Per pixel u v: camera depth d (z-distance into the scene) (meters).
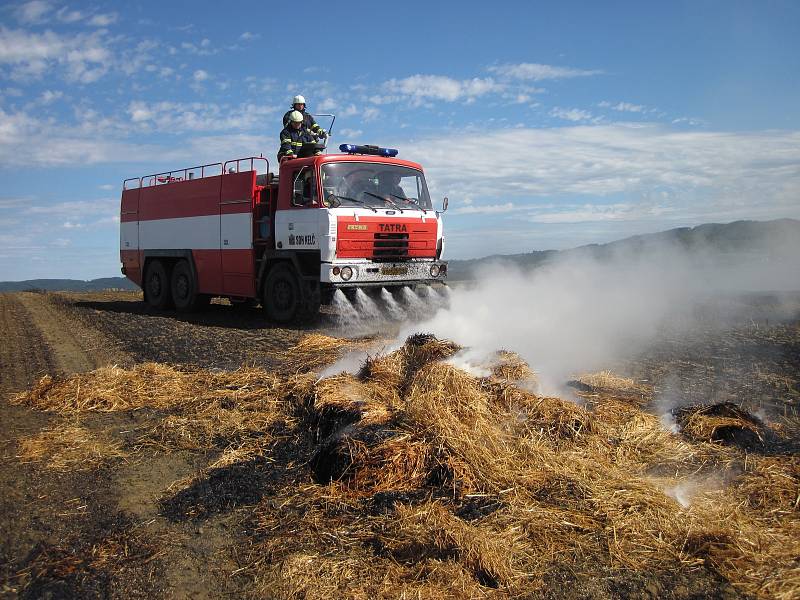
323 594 2.86
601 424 4.63
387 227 11.02
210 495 3.95
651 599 2.77
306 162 10.88
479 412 4.51
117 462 4.60
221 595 2.93
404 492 3.75
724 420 4.71
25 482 4.24
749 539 3.13
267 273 12.08
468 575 2.95
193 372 7.29
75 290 28.08
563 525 3.33
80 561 3.23
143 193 16.09
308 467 4.28
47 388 6.51
